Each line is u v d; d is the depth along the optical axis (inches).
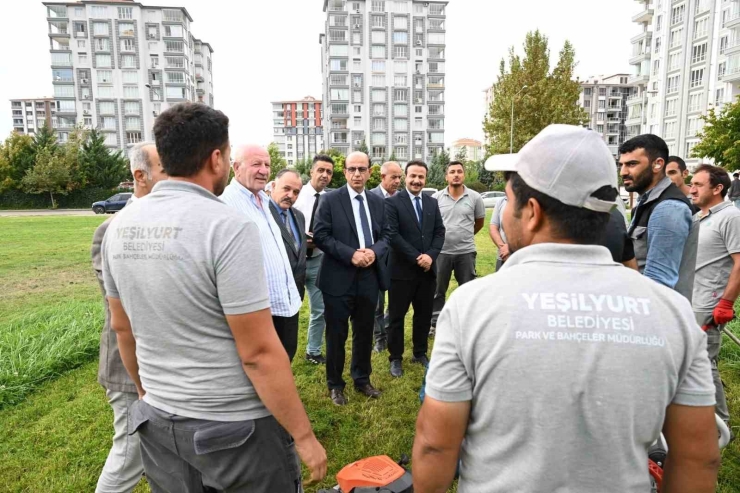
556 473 37.1
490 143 1332.4
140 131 2842.0
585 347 37.2
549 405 37.0
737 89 1526.8
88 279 336.2
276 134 4921.3
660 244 91.9
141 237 57.6
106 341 85.4
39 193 1489.9
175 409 58.1
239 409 59.1
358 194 151.6
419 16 3019.2
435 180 1776.6
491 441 39.6
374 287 147.9
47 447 121.6
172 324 56.6
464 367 40.6
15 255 438.9
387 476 85.4
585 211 41.4
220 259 55.5
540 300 38.9
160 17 2800.2
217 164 63.3
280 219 141.4
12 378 152.9
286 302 116.1
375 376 166.4
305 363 178.7
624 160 103.5
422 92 3078.2
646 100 2112.5
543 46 1268.5
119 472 86.2
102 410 140.5
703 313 125.4
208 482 59.9
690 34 1782.7
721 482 106.1
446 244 208.7
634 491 37.7
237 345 57.2
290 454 65.1
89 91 2765.7
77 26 2716.5
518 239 46.1
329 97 3034.0
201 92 3442.4
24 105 4227.4
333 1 2987.2
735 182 668.7
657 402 37.4
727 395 145.6
